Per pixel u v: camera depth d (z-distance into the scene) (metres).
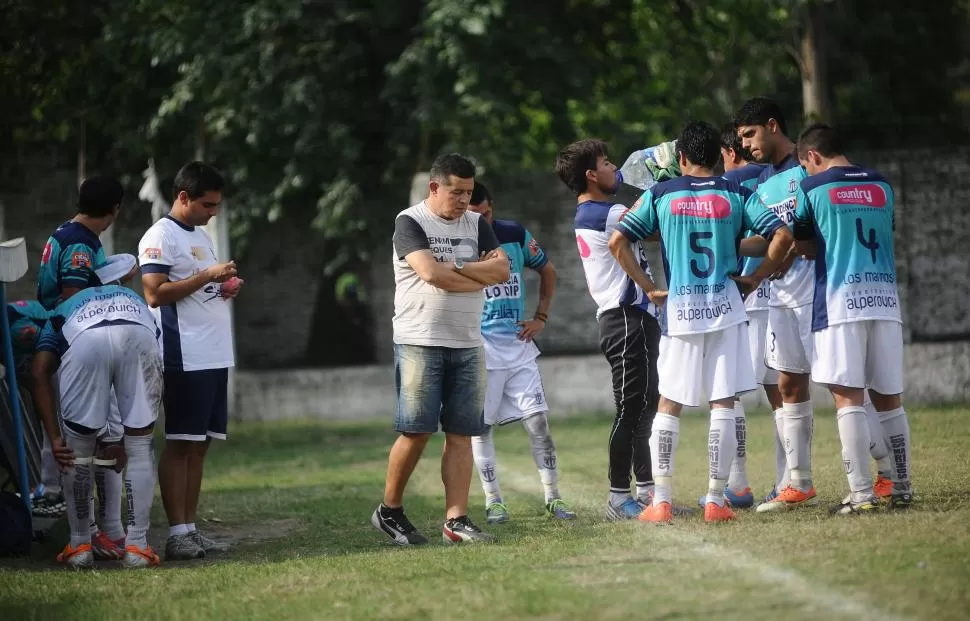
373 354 61.19
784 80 71.75
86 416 23.28
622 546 20.67
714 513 22.98
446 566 19.97
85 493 23.61
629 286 25.86
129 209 60.28
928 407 45.66
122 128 58.25
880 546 18.53
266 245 61.03
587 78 60.69
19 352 28.84
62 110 55.75
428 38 56.88
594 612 15.89
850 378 23.02
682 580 17.30
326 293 62.22
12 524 24.75
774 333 25.06
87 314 23.53
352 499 32.12
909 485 23.25
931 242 51.53
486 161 57.00
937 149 51.59
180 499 24.55
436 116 56.41
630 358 25.86
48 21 54.62
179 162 60.03
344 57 58.94
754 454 35.66
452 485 23.97
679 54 63.62
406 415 23.56
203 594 19.34
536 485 33.38
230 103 57.69
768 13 56.84
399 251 23.55
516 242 28.22
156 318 25.05
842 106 69.94
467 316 23.73
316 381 57.44
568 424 51.22
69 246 25.14
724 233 23.27
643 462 26.56
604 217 26.03
